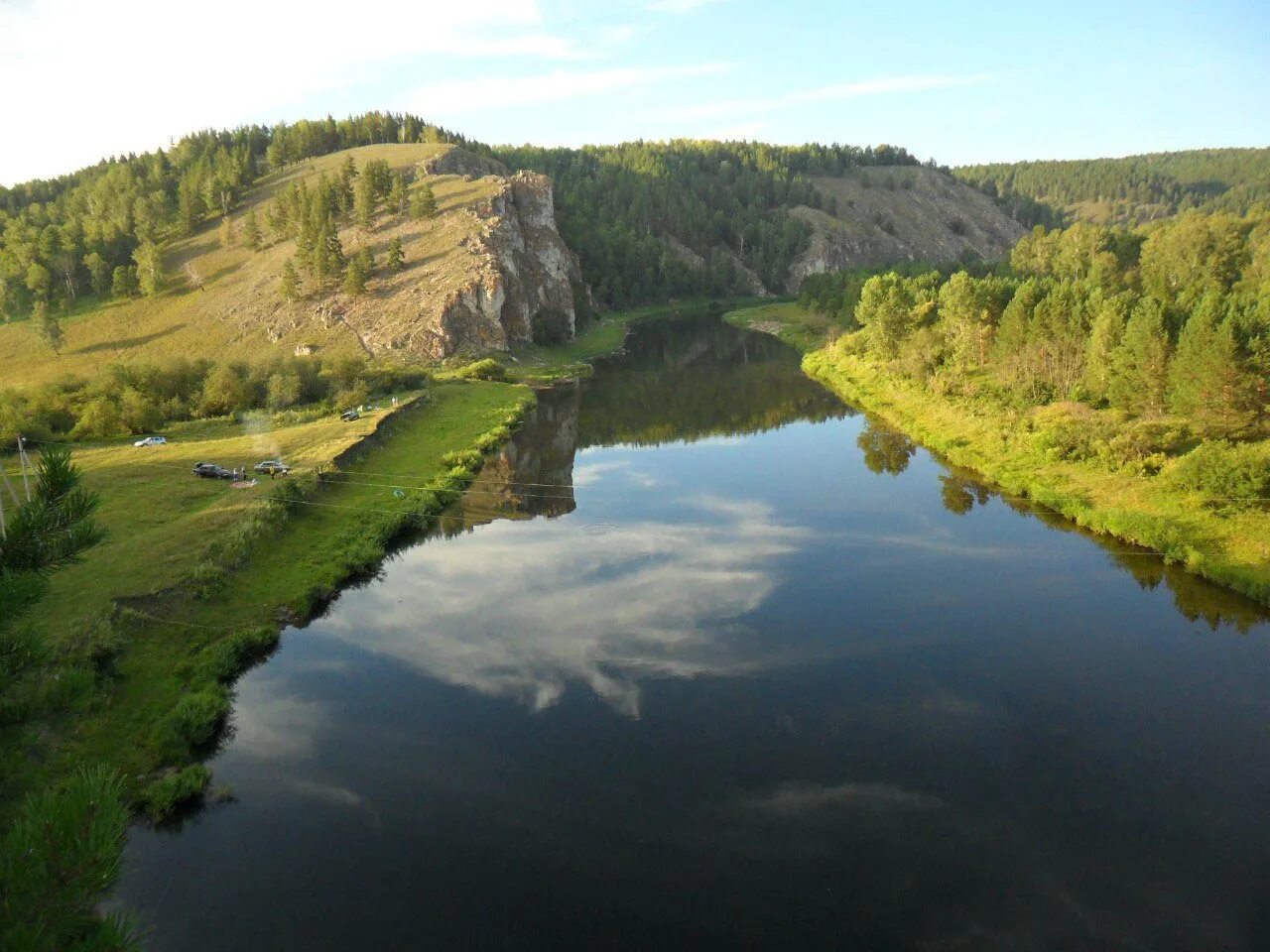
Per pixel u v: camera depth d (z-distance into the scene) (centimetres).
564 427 8131
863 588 4134
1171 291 9200
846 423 7900
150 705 3045
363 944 2125
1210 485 4484
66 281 14350
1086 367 6744
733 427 7969
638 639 3681
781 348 13312
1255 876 2323
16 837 725
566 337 13562
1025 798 2642
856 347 10619
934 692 3216
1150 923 2183
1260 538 4097
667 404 9250
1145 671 3319
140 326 12669
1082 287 8288
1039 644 3553
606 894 2291
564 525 5175
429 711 3148
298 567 4284
